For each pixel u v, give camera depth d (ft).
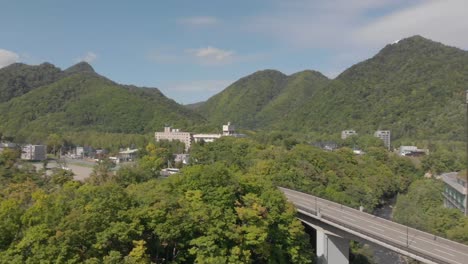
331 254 360.48
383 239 301.84
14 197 380.99
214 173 335.88
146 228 270.26
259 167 573.33
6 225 253.65
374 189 609.01
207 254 271.28
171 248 289.12
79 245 243.19
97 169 606.14
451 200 393.29
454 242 303.27
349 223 347.36
